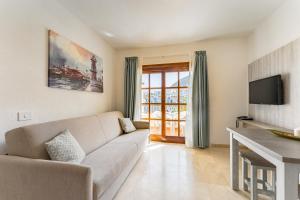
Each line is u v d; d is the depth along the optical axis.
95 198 1.34
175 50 3.96
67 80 2.43
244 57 3.57
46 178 1.29
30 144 1.48
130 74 4.09
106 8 2.44
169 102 4.12
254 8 2.46
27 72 1.84
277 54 2.44
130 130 3.41
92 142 2.30
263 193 1.66
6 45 1.62
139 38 3.59
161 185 2.09
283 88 2.30
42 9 2.02
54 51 2.18
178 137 4.05
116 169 1.75
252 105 3.30
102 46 3.57
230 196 1.87
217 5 2.37
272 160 1.15
